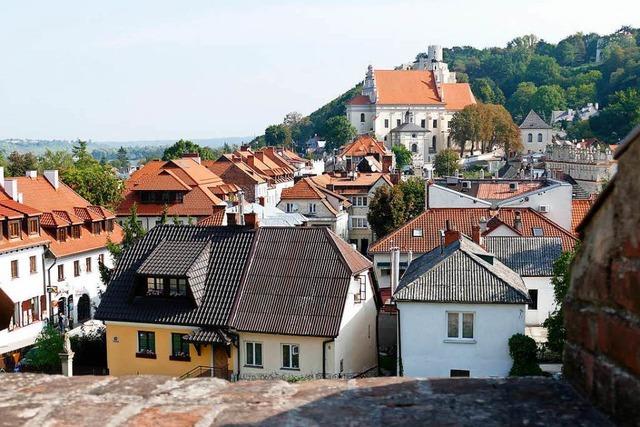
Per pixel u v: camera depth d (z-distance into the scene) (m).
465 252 29.44
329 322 29.42
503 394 4.38
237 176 88.62
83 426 4.02
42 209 51.44
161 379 4.81
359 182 87.94
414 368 27.81
